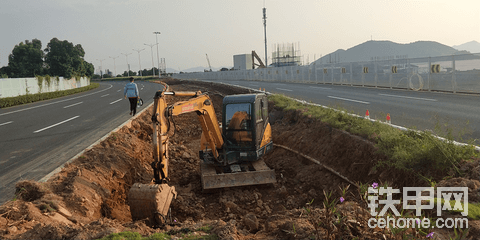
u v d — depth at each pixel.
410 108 15.06
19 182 6.50
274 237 4.93
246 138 9.96
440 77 21.52
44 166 8.36
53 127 14.18
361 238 4.29
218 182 9.23
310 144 11.94
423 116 12.92
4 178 7.62
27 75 59.72
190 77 100.44
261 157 10.78
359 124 10.82
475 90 18.94
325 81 38.25
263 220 7.94
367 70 30.02
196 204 8.84
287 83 42.69
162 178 6.20
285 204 8.82
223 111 10.14
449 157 6.67
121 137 11.69
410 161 7.16
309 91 27.20
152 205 5.64
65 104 25.27
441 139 7.64
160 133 6.20
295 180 10.42
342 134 10.52
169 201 6.09
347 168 9.39
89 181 7.51
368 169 8.59
